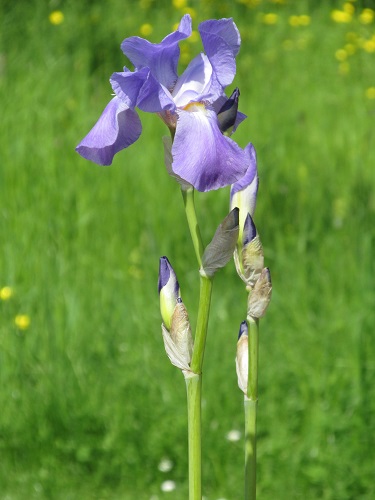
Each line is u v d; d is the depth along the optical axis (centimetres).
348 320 632
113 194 801
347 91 1104
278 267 734
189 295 712
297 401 594
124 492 576
